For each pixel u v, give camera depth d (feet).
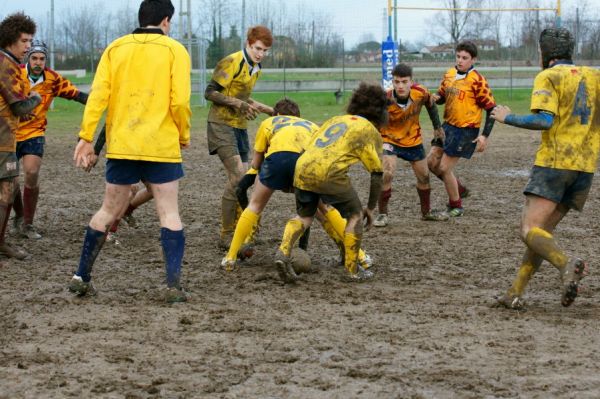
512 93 196.85
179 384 29.07
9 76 45.62
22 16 45.68
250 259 50.34
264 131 47.01
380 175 43.45
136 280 45.06
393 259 50.55
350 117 43.57
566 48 38.24
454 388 28.63
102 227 40.09
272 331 35.22
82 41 261.65
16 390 28.53
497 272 47.19
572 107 36.88
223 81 52.29
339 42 249.96
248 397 27.91
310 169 42.73
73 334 34.94
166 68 38.75
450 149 64.23
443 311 38.65
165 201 39.88
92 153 39.37
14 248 50.70
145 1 39.68
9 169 47.60
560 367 30.68
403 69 59.67
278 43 248.52
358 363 31.14
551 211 37.68
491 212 67.77
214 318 37.24
